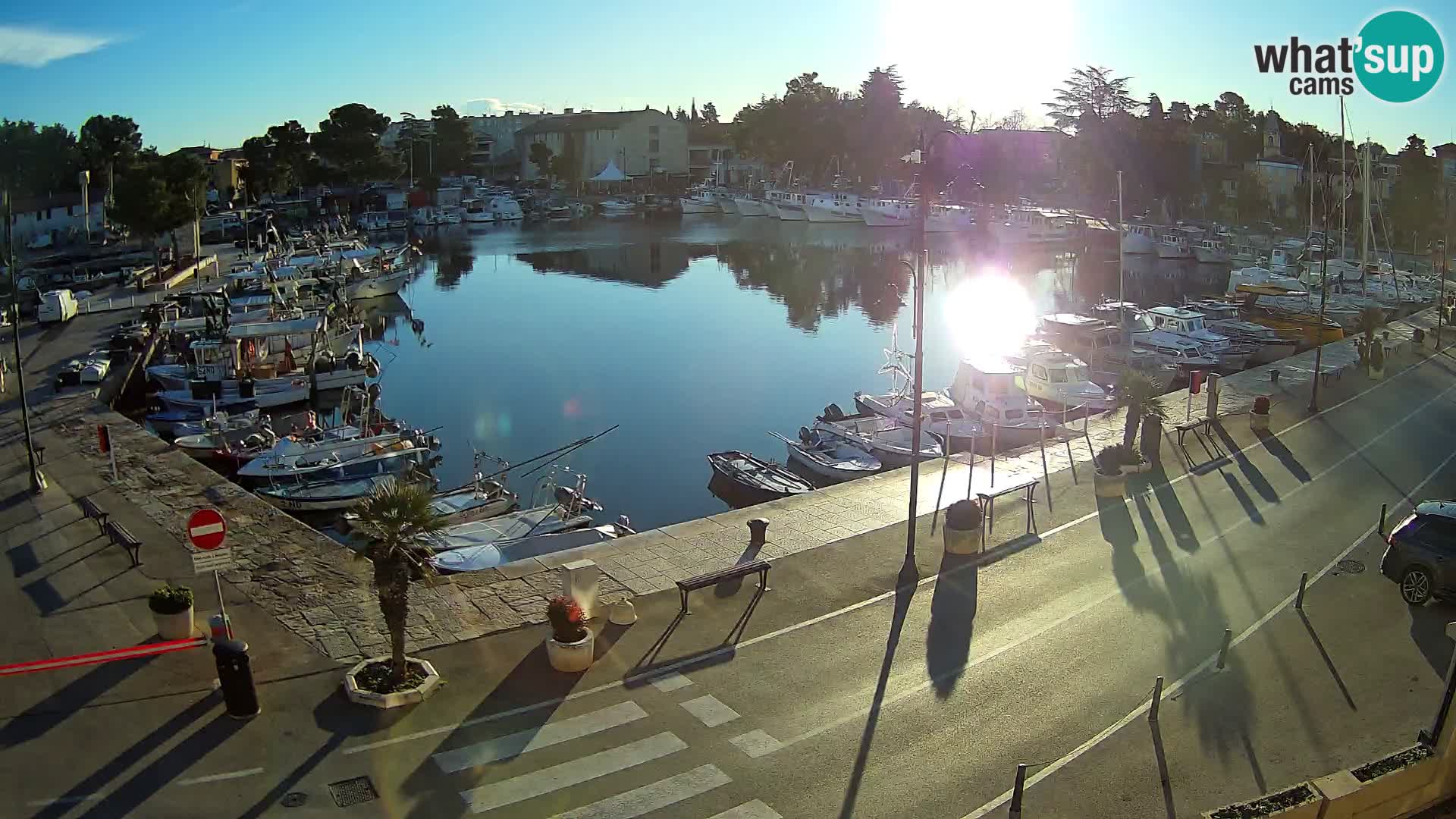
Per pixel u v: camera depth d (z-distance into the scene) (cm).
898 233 13138
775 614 1956
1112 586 2122
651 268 9938
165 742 1457
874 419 3950
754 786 1398
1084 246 11819
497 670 1706
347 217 13050
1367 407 3825
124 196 7488
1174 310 5825
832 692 1659
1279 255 8981
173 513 2528
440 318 7256
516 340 6469
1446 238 7788
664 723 1551
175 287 7188
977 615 1970
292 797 1340
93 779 1365
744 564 2197
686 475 3806
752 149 17100
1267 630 1917
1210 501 2700
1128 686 1697
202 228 11056
